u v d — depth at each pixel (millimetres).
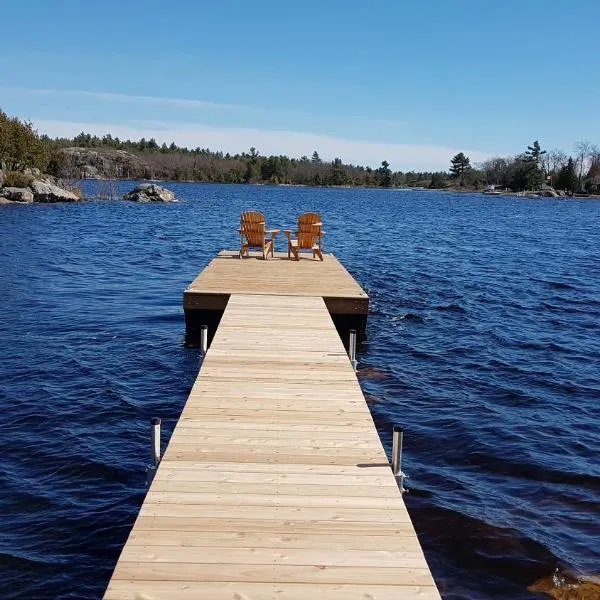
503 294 14977
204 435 4820
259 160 129625
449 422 7117
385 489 4070
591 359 9797
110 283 15117
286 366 6508
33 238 23891
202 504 3803
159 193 52969
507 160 124750
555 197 107062
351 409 5426
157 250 21891
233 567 3197
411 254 22391
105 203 48312
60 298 13094
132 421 6977
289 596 3000
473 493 5539
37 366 8617
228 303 9148
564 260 22375
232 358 6723
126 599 2939
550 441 6711
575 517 5195
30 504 5242
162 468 4262
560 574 4445
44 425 6766
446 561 4559
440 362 9344
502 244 27953
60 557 4574
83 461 5984
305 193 92938
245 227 13172
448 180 136250
